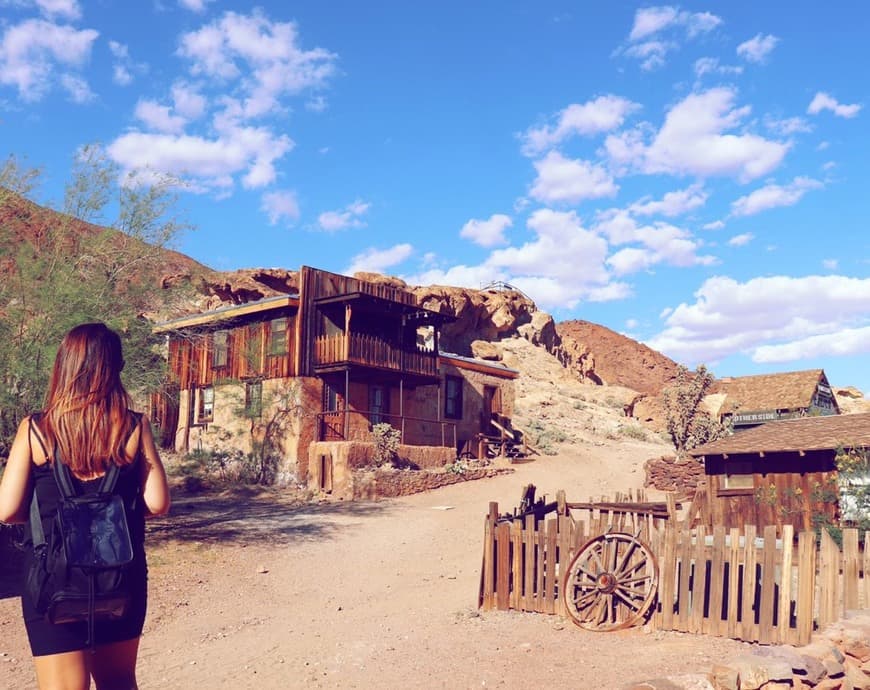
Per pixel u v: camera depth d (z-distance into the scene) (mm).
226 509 23797
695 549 9789
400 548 18734
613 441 49406
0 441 14555
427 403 34812
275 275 49219
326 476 27266
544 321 80750
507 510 24141
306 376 29156
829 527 15672
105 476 2447
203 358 31688
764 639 8992
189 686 8430
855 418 20234
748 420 49000
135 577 2438
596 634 9812
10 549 14234
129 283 18281
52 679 2293
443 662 8648
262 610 13031
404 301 31641
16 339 15242
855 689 6395
